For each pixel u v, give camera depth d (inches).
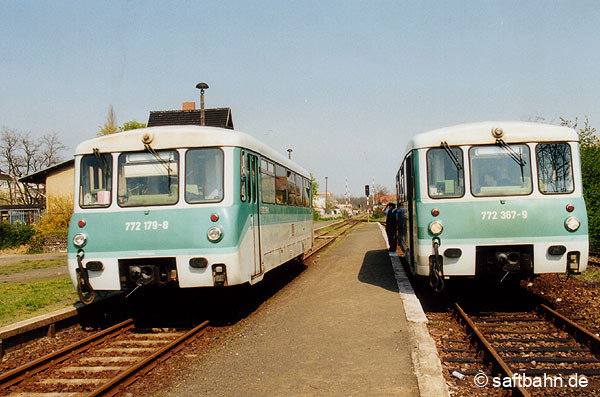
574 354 247.4
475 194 335.6
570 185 330.0
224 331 321.4
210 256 310.2
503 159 337.4
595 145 724.7
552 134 335.3
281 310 374.9
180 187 319.9
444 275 337.1
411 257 404.5
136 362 248.4
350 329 299.9
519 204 330.0
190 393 208.1
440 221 337.1
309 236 650.2
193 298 425.7
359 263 641.6
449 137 341.7
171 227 315.0
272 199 423.5
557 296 395.2
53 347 294.5
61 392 217.5
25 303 379.2
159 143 325.1
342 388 203.8
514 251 333.1
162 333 318.3
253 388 209.6
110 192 325.7
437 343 275.4
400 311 339.9
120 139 329.4
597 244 679.7
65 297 408.8
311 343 274.7
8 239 1150.3
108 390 209.9
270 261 406.3
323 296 418.3
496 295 410.6
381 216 2827.3
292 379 217.9
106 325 352.5
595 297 379.6
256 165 370.3
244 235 330.0
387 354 246.2
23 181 1433.3
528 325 306.8
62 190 1402.6
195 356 264.8
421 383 203.2
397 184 609.9
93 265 319.9
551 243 325.4
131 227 318.7
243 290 451.2
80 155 334.3
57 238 1163.3
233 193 319.9
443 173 342.3
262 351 265.1
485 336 285.0
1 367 257.0
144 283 316.2
